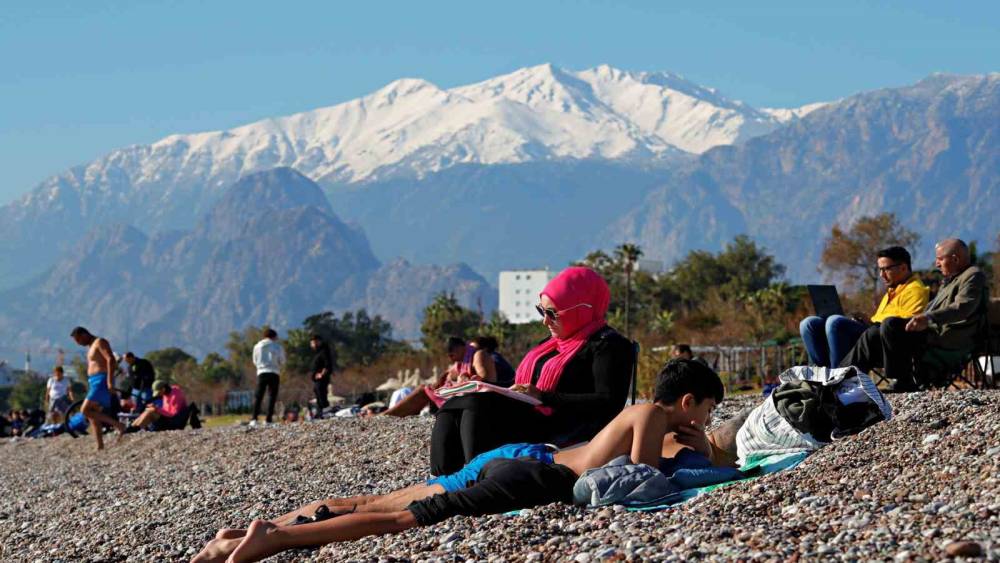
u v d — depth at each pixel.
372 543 8.99
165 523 13.17
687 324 97.88
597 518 8.66
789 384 10.72
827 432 10.51
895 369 14.52
